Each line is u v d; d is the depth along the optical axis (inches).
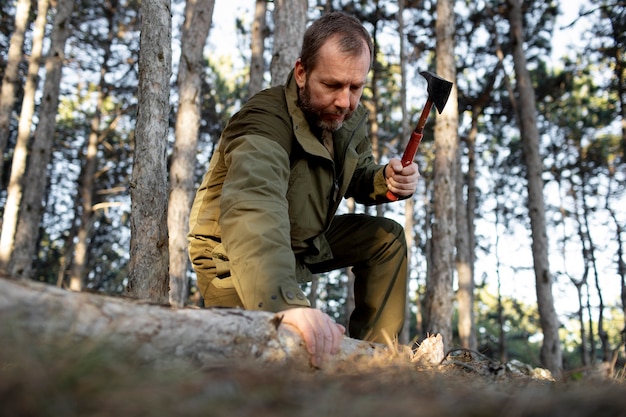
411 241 446.6
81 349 31.2
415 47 536.7
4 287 36.2
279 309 58.7
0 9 564.4
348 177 86.0
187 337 43.5
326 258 89.1
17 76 445.7
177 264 258.4
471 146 645.3
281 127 78.5
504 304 922.7
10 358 29.6
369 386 39.1
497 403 32.9
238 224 63.6
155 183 92.7
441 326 270.4
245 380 34.4
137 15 605.0
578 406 32.1
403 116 404.2
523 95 423.8
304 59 78.2
